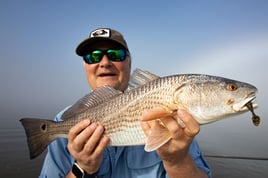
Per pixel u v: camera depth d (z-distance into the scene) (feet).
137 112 1.49
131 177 1.57
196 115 1.43
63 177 1.67
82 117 1.63
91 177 1.49
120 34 2.02
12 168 4.34
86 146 1.39
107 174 1.60
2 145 5.66
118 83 1.98
